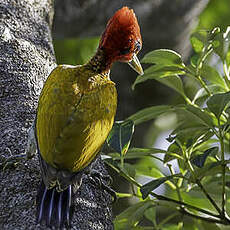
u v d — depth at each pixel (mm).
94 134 8297
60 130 8102
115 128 9914
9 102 9734
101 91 8742
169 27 16859
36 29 11203
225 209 10812
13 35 10758
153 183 9477
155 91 17094
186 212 10773
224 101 9250
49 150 8031
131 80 17188
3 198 8422
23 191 8516
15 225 8047
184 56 17812
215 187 10711
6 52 10406
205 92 10977
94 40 17641
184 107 9922
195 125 10234
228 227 14070
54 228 7965
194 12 16891
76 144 8047
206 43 10320
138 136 17047
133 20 9836
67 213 8039
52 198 8117
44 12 11875
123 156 9852
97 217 8734
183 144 10102
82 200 8812
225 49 10281
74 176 8078
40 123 8273
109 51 9531
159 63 10484
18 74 10125
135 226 10531
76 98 8398
